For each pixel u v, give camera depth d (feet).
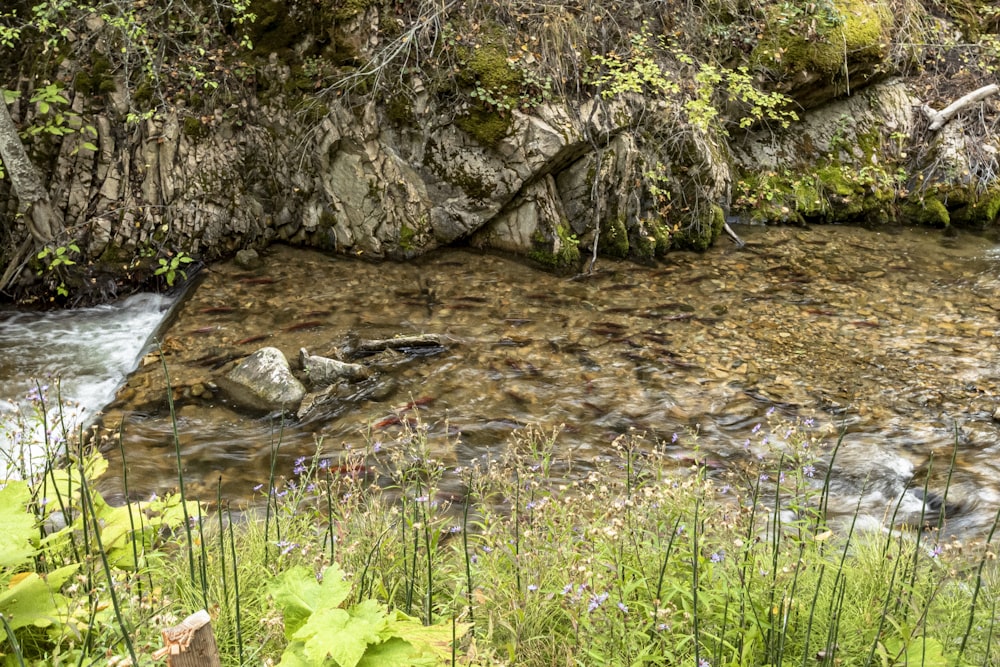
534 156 26.21
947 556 9.61
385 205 26.96
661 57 28.96
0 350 22.57
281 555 10.65
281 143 27.02
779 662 8.79
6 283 25.46
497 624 9.79
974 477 16.22
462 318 23.45
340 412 19.07
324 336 22.39
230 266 26.35
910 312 23.89
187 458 17.28
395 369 20.80
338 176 26.99
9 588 8.20
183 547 11.29
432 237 27.48
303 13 26.68
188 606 9.81
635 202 27.45
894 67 32.65
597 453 17.29
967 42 35.09
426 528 9.85
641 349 21.74
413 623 8.29
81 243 25.72
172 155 26.17
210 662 6.49
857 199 31.19
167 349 21.66
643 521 10.28
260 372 20.06
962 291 25.35
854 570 10.91
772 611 9.23
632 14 28.84
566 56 27.17
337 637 7.42
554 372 20.67
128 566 10.08
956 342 22.06
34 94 25.64
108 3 25.61
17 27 26.32
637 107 27.68
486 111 26.32
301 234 27.58
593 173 26.99
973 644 9.46
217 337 22.27
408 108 26.58
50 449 11.56
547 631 9.90
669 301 24.58
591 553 9.98
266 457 17.39
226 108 26.68
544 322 23.24
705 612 9.63
